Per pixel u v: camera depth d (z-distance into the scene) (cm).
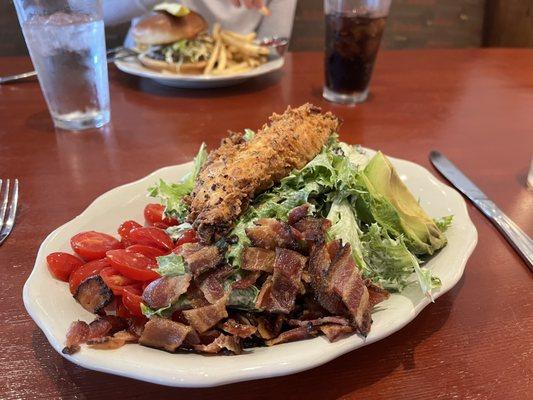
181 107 54
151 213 30
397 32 119
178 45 59
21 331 23
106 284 23
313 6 110
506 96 57
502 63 70
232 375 18
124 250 25
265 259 22
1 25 94
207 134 47
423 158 42
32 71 63
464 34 121
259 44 65
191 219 25
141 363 19
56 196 36
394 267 24
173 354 20
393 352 22
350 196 26
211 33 68
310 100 56
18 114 52
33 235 31
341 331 20
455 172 39
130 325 21
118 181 38
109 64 68
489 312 25
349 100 55
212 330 21
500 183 38
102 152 44
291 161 27
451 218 28
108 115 50
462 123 50
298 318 22
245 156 26
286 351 19
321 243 22
